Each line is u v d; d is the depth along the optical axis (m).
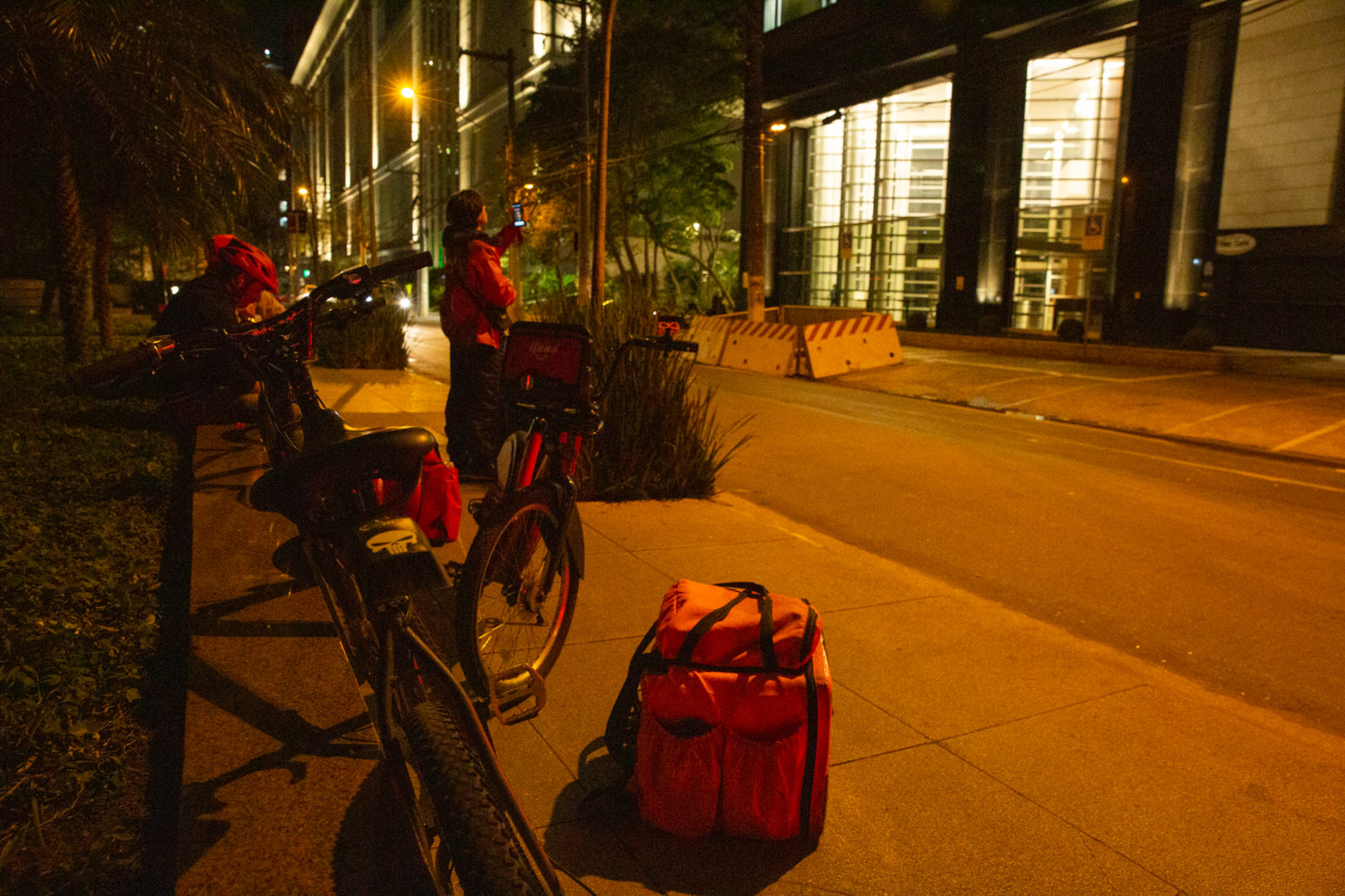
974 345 25.44
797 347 20.55
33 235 20.45
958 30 28.64
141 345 2.86
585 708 3.58
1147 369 19.83
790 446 10.77
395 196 87.31
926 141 33.91
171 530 5.68
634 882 2.60
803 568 5.61
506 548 3.17
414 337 27.70
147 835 2.72
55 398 10.67
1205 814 3.12
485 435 6.36
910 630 4.69
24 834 2.63
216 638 3.44
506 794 1.84
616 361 3.51
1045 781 3.29
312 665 3.26
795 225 39.53
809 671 2.72
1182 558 6.61
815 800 2.75
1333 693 4.49
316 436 2.54
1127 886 2.72
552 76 39.72
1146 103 23.58
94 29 10.54
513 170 30.39
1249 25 23.44
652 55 31.69
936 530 7.19
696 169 33.84
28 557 4.82
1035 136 28.98
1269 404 14.61
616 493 7.21
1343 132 21.75
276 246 43.25
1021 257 29.33
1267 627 5.31
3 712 3.20
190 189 13.87
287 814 2.43
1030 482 9.05
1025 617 5.04
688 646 2.74
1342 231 21.95
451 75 72.81
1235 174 24.14
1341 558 6.73
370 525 2.09
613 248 34.62
